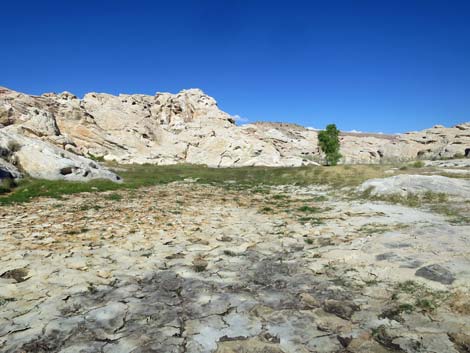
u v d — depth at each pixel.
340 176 33.12
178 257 10.28
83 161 31.38
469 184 20.17
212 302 7.36
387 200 19.61
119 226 13.83
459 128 104.12
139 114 80.06
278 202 21.53
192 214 16.88
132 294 7.75
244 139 81.38
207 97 102.19
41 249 10.60
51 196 21.75
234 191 28.03
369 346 5.62
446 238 10.53
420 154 99.81
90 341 5.94
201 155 76.38
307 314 6.75
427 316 6.41
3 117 49.69
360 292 7.59
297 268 9.27
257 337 6.00
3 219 14.70
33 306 7.11
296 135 129.50
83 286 8.10
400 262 8.86
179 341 5.92
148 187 29.33
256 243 11.77
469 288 7.13
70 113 64.75
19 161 26.97
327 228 13.50
